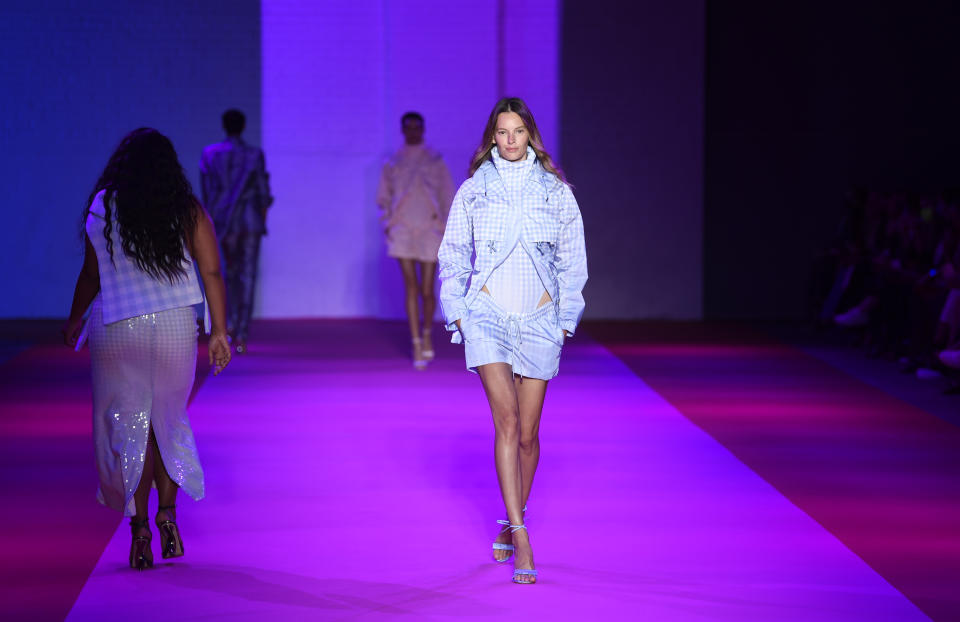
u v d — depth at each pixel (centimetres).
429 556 839
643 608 723
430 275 1820
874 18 2530
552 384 1661
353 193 2500
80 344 828
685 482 1077
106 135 2431
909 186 2556
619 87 2517
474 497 1017
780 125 2547
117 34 2423
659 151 2534
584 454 1195
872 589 766
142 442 788
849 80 2542
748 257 2570
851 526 929
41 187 2428
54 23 2408
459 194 820
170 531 822
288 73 2466
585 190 2534
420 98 2475
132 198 784
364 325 2408
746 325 2478
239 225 1962
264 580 778
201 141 2453
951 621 705
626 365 1862
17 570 800
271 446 1227
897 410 1468
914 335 1773
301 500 1003
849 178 2558
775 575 795
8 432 1286
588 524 929
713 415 1422
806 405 1501
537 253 807
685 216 2550
